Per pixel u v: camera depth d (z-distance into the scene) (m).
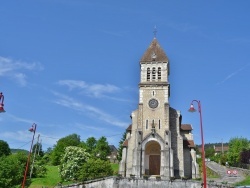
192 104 33.59
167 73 64.38
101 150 103.50
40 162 80.94
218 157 106.56
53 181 64.00
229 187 43.75
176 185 44.91
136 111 62.22
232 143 107.00
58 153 98.81
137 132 58.78
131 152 59.41
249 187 43.59
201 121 32.56
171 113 62.12
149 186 45.41
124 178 46.22
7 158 61.53
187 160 60.97
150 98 61.84
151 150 61.78
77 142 108.38
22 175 58.25
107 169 57.53
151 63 65.06
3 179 53.66
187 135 65.62
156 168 60.41
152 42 68.75
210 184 44.12
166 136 57.91
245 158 87.12
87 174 56.59
